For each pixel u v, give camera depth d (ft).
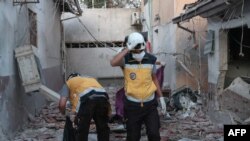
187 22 45.73
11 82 27.91
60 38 64.95
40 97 39.50
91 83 19.48
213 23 36.09
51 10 52.85
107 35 77.20
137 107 16.56
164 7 54.80
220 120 31.73
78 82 19.49
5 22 26.84
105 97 19.21
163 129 29.84
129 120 16.72
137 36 16.53
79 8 61.87
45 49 46.16
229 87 32.19
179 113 36.09
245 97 30.83
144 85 16.63
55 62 56.39
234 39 35.70
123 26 77.56
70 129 19.40
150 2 65.87
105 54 77.05
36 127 31.32
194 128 29.76
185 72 46.32
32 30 38.06
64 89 19.65
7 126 26.17
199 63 44.93
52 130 30.14
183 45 46.55
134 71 16.70
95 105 18.76
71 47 76.84
